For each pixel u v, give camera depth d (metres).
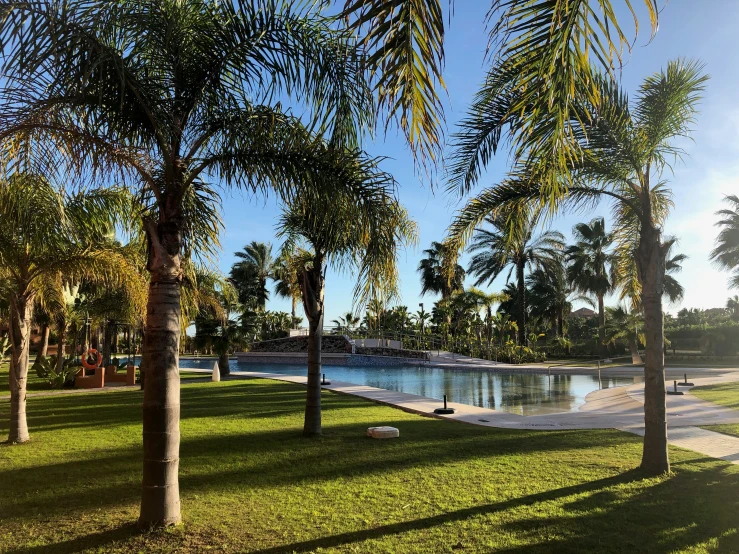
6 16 3.22
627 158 6.09
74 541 4.06
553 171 4.41
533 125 3.49
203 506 4.88
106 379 20.75
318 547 3.91
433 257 46.34
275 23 4.55
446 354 36.12
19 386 8.12
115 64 3.74
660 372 5.99
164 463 4.38
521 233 7.45
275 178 4.84
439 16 2.60
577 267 37.03
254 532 4.22
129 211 8.12
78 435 8.62
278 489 5.42
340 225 4.93
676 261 37.06
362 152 4.84
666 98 6.03
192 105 4.92
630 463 6.35
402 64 2.78
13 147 4.87
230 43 4.66
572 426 9.44
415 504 4.89
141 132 4.92
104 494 5.30
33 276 8.15
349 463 6.53
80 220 8.00
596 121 5.91
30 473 6.12
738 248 30.33
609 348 35.66
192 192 5.79
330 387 17.11
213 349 23.62
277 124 4.89
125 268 8.55
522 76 3.29
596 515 4.50
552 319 46.72
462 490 5.31
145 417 4.43
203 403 12.97
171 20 4.55
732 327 32.34
